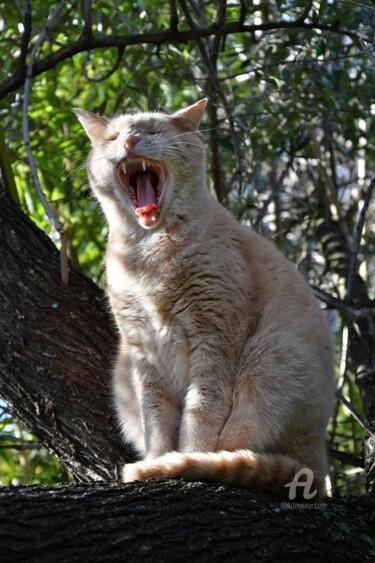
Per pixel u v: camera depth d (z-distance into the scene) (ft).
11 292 5.74
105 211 6.03
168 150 5.82
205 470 5.13
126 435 5.70
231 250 5.75
